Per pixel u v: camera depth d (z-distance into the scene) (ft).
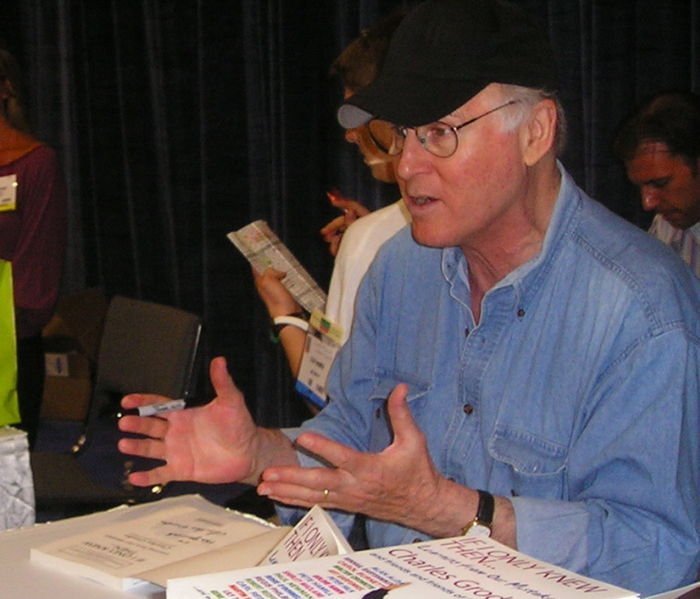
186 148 14.51
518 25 4.29
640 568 4.07
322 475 3.73
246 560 3.58
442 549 2.88
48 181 9.86
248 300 14.37
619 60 10.46
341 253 7.02
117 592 3.43
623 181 10.59
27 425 10.32
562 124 4.55
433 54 4.20
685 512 4.08
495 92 4.15
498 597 2.53
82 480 9.07
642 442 4.09
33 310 9.83
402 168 4.27
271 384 14.33
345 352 5.36
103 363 9.47
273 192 13.85
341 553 2.96
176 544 3.77
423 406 4.87
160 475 4.28
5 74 10.03
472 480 4.64
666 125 7.20
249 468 4.40
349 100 4.30
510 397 4.52
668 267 4.35
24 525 4.43
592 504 4.17
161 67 14.46
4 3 15.23
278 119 13.61
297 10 13.21
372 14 12.52
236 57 13.99
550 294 4.49
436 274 4.99
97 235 15.47
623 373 4.18
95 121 15.12
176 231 14.69
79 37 15.21
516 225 4.44
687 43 10.22
